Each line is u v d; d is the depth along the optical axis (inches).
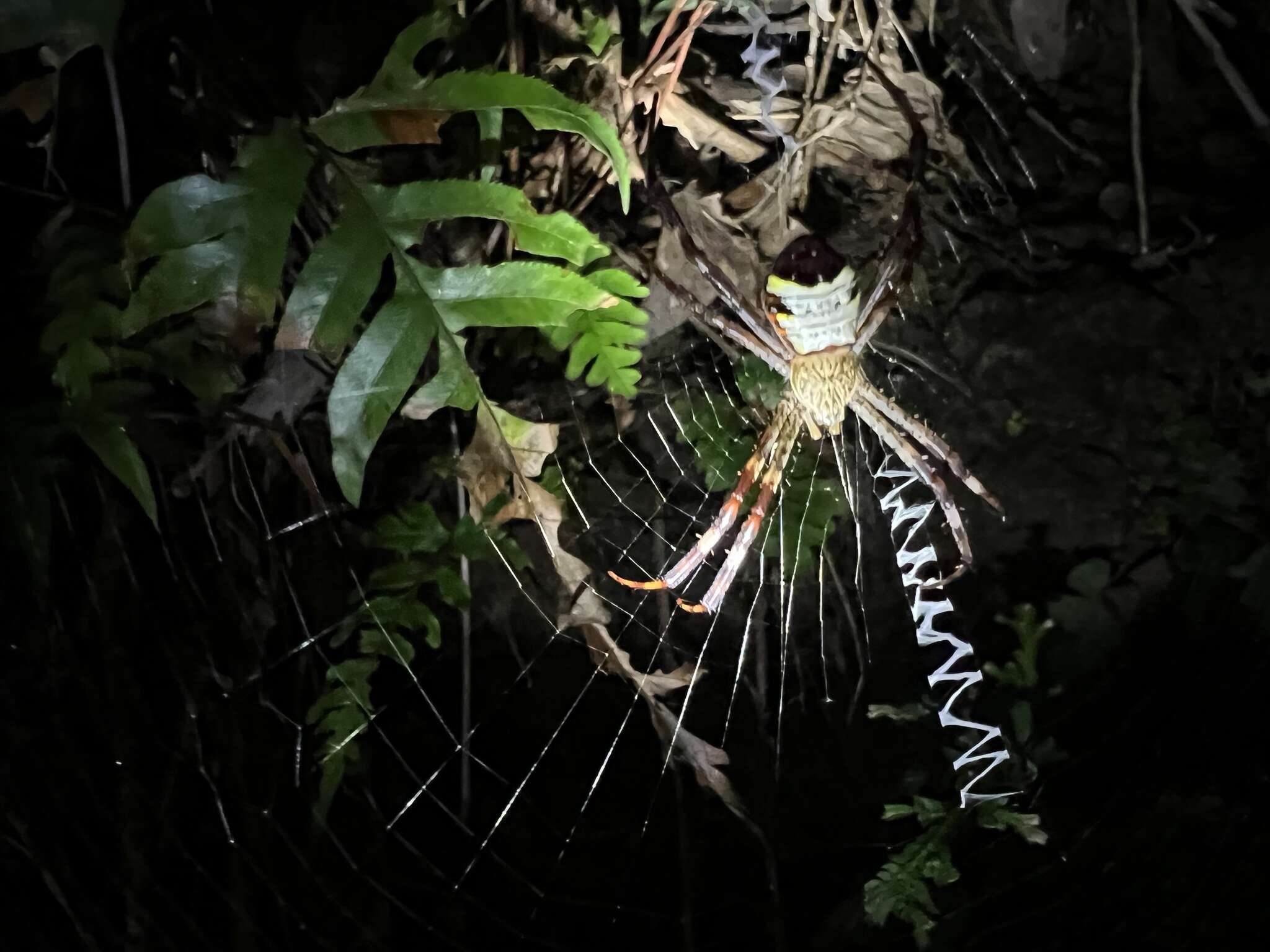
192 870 5.2
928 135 6.1
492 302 4.6
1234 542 6.2
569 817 5.9
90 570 5.0
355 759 5.4
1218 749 6.0
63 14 4.5
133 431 4.9
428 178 5.5
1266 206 6.2
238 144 4.8
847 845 6.1
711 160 6.0
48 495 4.7
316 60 5.2
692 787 6.0
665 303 6.1
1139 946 5.7
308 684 5.5
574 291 4.6
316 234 5.3
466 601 5.4
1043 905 5.8
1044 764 6.1
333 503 5.6
